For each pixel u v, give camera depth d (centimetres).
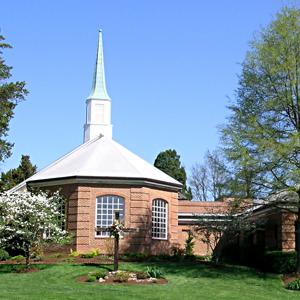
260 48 2862
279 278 2861
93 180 3728
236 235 3525
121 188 3769
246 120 2864
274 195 2941
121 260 3338
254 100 2919
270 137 2794
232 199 3016
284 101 2844
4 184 5741
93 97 4669
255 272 3027
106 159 3950
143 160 4244
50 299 1995
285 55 2825
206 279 2741
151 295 2220
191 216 4791
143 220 3750
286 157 2714
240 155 2744
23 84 3850
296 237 3195
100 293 2192
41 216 2936
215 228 3412
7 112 3728
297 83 2816
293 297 2400
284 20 2838
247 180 2825
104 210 3731
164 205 3972
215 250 3531
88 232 3666
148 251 3734
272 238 3672
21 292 2148
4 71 3862
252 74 2916
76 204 3697
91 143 4331
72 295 2105
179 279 2709
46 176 3900
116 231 2819
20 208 2938
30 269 2884
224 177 3045
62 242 3097
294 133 2753
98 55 4800
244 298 2288
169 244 3928
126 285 2488
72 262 3183
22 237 2947
